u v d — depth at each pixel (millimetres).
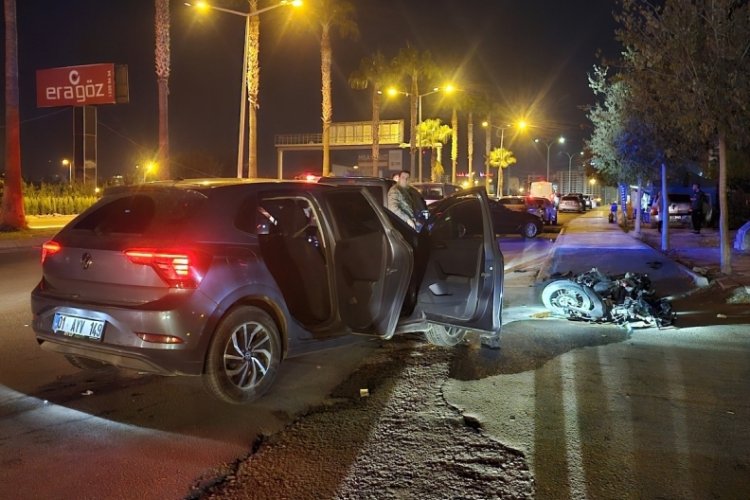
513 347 7137
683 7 10711
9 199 23219
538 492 3809
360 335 5949
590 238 20812
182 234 4965
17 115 23125
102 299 5016
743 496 3762
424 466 4156
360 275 5859
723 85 10547
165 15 27328
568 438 4582
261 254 5383
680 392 5574
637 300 8391
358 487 3881
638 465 4156
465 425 4852
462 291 6492
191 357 4809
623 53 12703
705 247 17469
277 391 5637
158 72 27578
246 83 29391
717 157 14906
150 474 4059
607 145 19078
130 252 4887
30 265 14656
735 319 8578
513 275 13414
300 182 5949
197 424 4879
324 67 38469
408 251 5727
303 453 4367
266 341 5316
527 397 5453
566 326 8211
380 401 5383
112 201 5562
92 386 5750
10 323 8359
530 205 31484
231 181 5715
